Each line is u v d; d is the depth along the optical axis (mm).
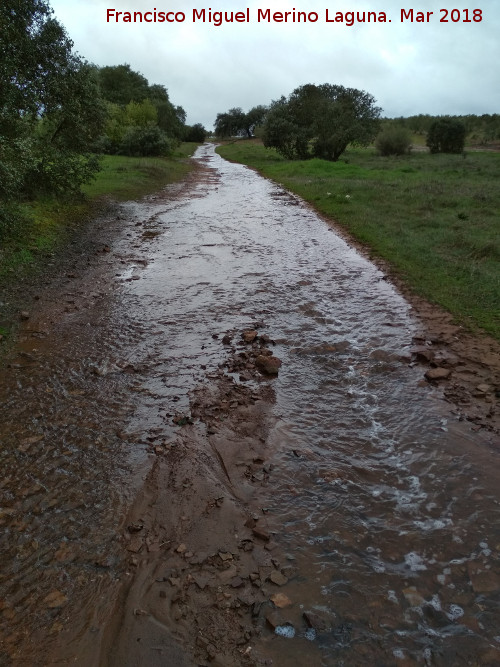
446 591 2969
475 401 4793
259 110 85000
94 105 14117
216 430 4445
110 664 2580
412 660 2600
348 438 4352
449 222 11789
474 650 2645
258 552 3238
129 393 5059
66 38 11781
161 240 11703
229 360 5738
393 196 15570
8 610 2865
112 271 9125
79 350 5988
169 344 6176
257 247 11055
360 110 35094
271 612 2838
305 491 3750
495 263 8539
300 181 21938
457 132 37844
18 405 4824
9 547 3279
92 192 16906
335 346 6059
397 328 6496
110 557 3211
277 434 4402
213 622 2793
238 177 26344
